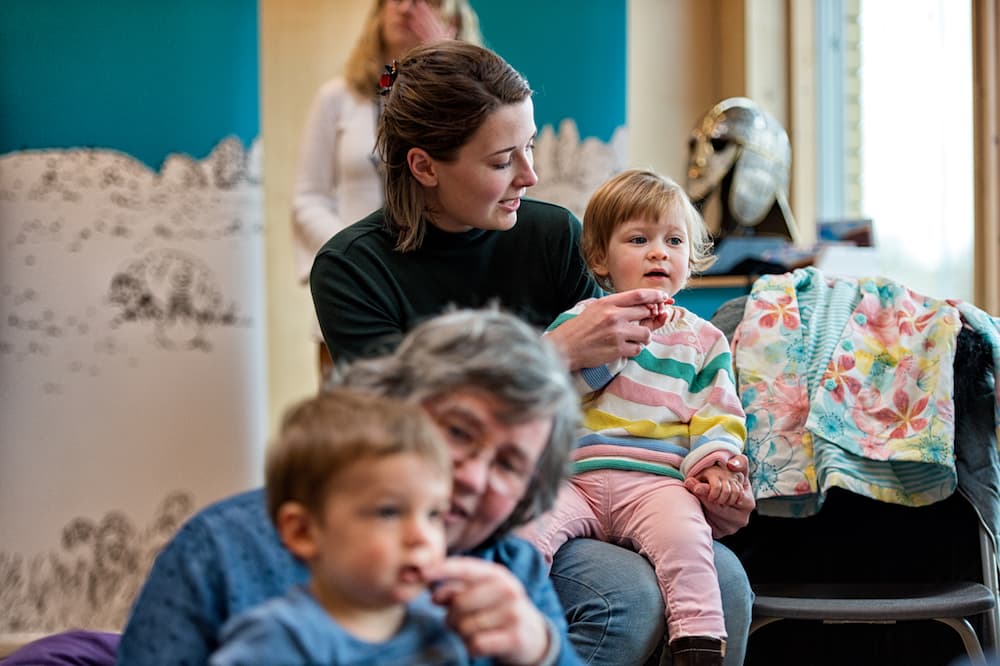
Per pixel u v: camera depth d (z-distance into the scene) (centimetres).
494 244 214
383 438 102
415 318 204
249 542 125
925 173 431
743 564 243
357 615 105
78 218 360
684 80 451
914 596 224
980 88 418
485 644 109
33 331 359
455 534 119
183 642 120
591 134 389
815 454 226
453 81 192
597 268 219
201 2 366
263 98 412
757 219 411
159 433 363
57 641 182
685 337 212
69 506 359
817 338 237
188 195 366
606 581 186
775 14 445
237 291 370
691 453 200
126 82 362
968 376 230
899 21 438
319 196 371
